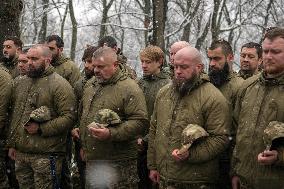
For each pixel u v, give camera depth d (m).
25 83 4.96
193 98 3.79
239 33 22.84
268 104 3.29
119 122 4.23
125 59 6.08
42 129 4.69
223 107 3.75
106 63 4.37
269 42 3.24
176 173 3.76
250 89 3.50
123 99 4.36
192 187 3.75
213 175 3.82
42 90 4.80
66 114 4.77
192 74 3.78
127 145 4.43
